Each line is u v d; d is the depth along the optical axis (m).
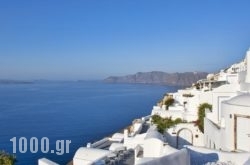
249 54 33.28
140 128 47.12
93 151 33.59
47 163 27.62
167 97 68.62
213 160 20.42
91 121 127.00
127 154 32.69
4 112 167.25
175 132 39.62
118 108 178.88
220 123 29.84
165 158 16.62
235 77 44.53
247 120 25.50
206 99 42.59
